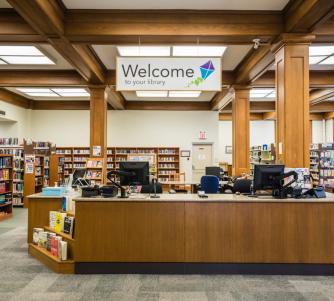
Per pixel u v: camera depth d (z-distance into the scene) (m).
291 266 4.18
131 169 4.47
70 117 13.76
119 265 4.20
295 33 5.23
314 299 3.45
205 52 7.14
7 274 4.20
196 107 13.85
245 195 4.70
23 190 9.84
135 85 4.91
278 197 4.37
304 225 4.20
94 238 4.22
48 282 3.91
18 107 12.75
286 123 5.29
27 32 5.34
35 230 5.18
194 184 8.95
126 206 4.23
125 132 13.84
